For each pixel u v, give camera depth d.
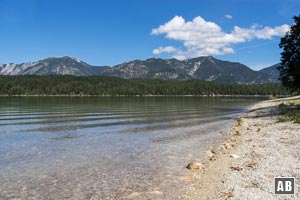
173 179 14.48
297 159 16.36
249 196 11.12
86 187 13.48
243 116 50.97
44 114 56.88
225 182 13.13
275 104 81.50
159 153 20.89
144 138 28.08
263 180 12.96
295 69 49.81
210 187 12.87
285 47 52.06
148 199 11.88
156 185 13.62
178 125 39.03
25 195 12.54
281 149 19.27
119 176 15.20
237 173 14.36
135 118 49.00
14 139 27.61
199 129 34.81
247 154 18.64
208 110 70.75
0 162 18.28
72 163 18.03
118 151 21.72
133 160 18.77
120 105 93.75
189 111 66.81
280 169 14.45
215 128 35.75
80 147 23.42
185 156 19.80
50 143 25.36
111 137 28.77
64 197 12.27
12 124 40.25
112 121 44.16
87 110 68.62
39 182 14.27
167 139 27.41
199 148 22.69
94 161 18.55
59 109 72.19
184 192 12.54
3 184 13.98
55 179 14.76
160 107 82.56
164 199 11.83
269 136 25.25
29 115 54.53
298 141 21.86
